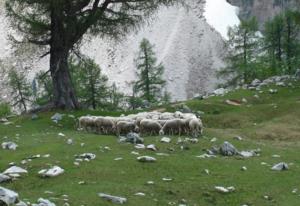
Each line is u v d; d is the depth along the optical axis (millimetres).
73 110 41844
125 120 30203
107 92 67750
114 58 192375
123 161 21328
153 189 18125
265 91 50625
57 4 39812
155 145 25453
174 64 190625
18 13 42906
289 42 79062
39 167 20156
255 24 84062
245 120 39875
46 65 173125
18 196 15562
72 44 42875
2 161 21719
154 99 73188
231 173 20734
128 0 42812
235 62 79312
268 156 24969
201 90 184375
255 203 17516
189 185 18828
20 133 32469
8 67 165000
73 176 19094
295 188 19031
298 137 33844
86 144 25234
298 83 53438
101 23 44500
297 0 79375
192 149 25219
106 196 16438
